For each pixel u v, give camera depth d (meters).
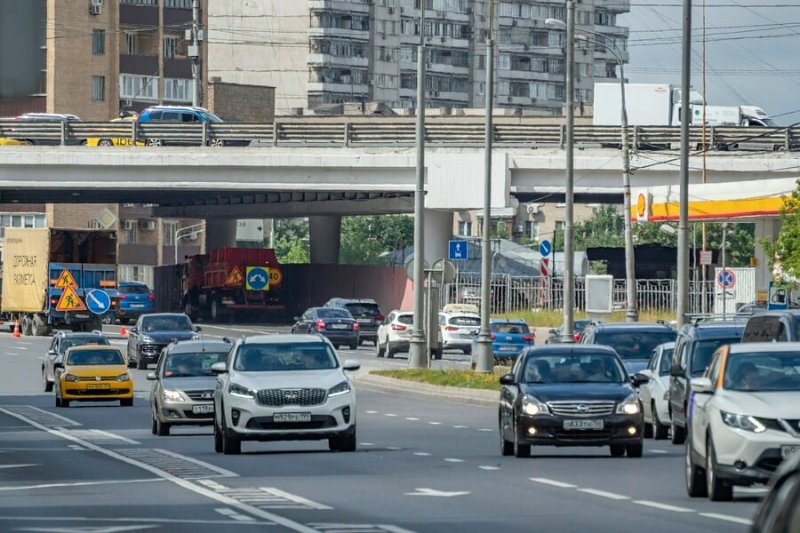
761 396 36.91
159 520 33.56
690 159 145.25
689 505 36.34
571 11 91.25
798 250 95.50
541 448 56.34
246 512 35.16
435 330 101.50
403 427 67.06
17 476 45.62
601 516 34.00
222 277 191.62
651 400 61.97
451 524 32.56
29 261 163.25
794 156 143.38
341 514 34.62
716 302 131.00
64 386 86.38
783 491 14.64
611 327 73.56
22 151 156.38
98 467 48.75
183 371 66.88
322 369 54.94
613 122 191.75
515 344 112.94
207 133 157.00
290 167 155.38
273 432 52.59
